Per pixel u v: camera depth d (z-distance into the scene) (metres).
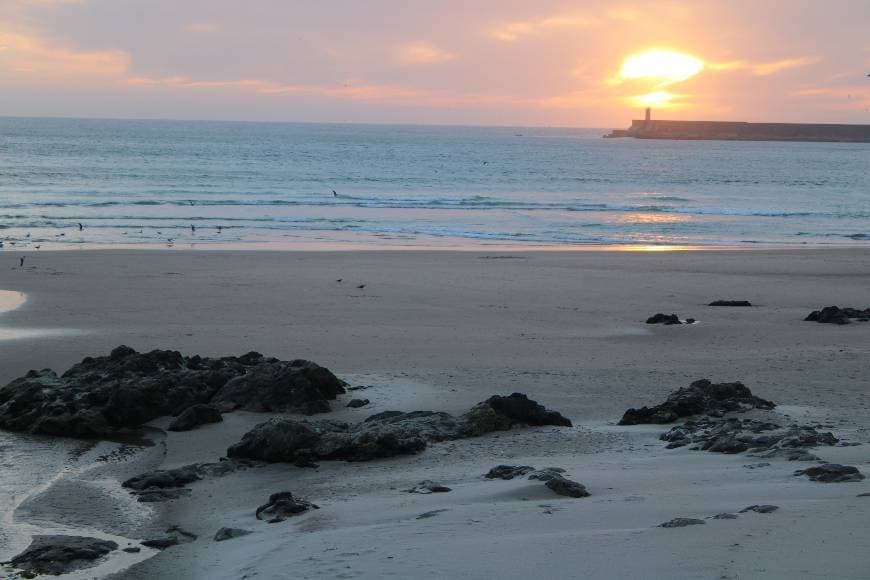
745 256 44.47
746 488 10.22
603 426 15.81
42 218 54.22
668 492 10.31
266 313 28.36
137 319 26.97
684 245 50.53
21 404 16.80
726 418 15.84
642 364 21.56
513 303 30.97
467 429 15.15
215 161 122.38
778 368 20.98
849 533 7.65
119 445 15.35
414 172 111.12
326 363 21.31
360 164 127.56
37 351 22.16
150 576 9.23
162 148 159.25
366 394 18.17
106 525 11.23
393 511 10.30
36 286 32.31
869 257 44.56
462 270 38.25
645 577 6.96
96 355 21.84
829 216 68.12
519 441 14.64
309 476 12.95
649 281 36.38
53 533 10.95
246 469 13.41
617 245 49.84
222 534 10.23
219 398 17.20
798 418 15.77
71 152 136.25
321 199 70.88
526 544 8.12
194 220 55.69
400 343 23.97
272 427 13.91
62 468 13.98
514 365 21.27
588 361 21.89
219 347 23.16
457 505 10.33
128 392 16.45
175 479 12.94
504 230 55.47
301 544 9.01
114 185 78.00
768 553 7.25
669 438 14.43
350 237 50.62
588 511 9.44
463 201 72.62
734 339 25.05
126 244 45.28
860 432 14.42
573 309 30.05
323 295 31.75
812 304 31.95
